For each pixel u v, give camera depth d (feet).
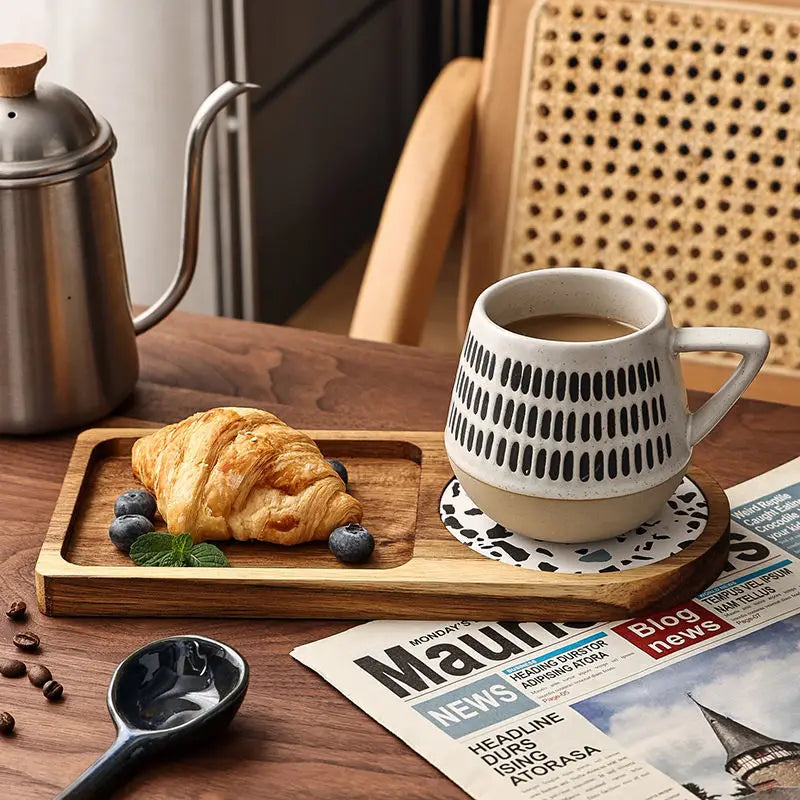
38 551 3.85
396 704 3.55
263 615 3.72
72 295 4.05
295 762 3.47
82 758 3.48
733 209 4.86
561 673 3.60
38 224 3.97
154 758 3.47
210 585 3.70
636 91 4.86
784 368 4.90
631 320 3.82
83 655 3.65
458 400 3.76
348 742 3.50
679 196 4.89
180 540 3.76
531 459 3.68
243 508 3.82
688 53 4.80
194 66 6.20
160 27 6.07
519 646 3.66
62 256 4.01
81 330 4.08
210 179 6.59
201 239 6.73
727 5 4.75
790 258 4.85
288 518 3.80
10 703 3.57
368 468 4.03
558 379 3.65
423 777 3.45
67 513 3.87
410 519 3.90
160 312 4.26
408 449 4.05
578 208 4.94
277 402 4.23
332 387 4.28
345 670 3.61
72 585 3.71
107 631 3.70
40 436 4.15
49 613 3.73
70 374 4.09
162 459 3.87
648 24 4.82
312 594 3.70
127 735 3.44
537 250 4.98
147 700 3.53
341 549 3.76
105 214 4.07
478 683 3.59
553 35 4.87
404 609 3.71
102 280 4.09
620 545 3.78
